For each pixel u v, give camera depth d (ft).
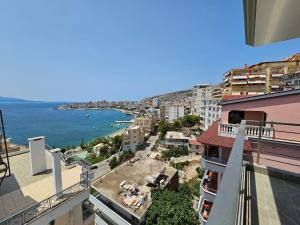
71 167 33.14
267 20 8.89
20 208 21.30
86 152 201.98
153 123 318.04
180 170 125.39
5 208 21.31
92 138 303.89
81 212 27.53
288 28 9.82
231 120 38.88
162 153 168.96
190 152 163.22
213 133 36.50
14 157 36.86
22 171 30.76
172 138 181.37
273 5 7.53
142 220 42.70
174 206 43.86
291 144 26.55
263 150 28.96
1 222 17.35
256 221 9.41
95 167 153.89
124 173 61.26
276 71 160.25
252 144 29.96
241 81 160.66
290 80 131.03
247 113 38.60
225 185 3.58
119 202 45.47
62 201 22.41
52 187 25.89
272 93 29.91
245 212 10.03
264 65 167.02
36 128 386.93
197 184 92.12
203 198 37.27
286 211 10.19
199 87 295.69
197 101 276.41
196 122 242.99
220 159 33.71
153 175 57.93
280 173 14.48
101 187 51.72
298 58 168.66
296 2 7.21
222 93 203.00
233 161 4.82
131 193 48.47
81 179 27.17
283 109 29.17
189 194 79.82
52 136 320.70
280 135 28.76
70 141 288.10
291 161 26.84
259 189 12.77
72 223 26.14
